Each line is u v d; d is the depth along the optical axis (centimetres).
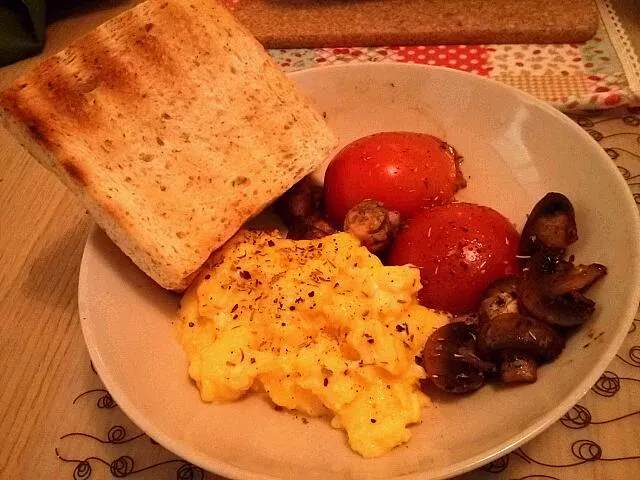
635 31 47
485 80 36
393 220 33
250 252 32
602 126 41
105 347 28
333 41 49
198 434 26
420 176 34
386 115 39
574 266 28
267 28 49
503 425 25
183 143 33
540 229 30
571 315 27
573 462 28
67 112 31
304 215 35
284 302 29
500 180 36
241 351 28
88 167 30
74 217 41
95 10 55
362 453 26
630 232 28
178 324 32
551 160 34
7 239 40
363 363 28
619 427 28
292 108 35
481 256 31
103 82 32
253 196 33
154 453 30
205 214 32
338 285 30
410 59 47
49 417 32
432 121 38
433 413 28
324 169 39
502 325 26
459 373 27
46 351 34
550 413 23
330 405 27
